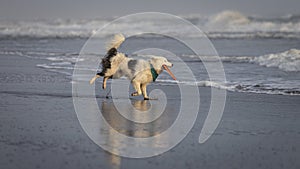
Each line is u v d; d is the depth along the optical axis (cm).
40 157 940
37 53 3675
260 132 1197
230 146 1054
